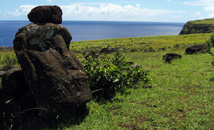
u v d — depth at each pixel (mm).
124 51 24109
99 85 6926
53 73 4809
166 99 6195
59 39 5504
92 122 4957
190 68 10500
